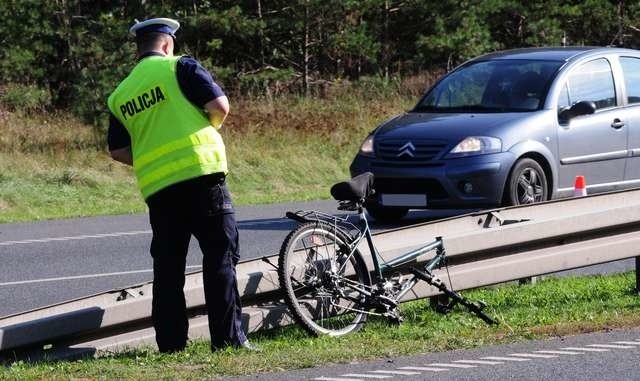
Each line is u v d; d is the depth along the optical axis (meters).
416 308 27.22
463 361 21.73
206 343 23.72
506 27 110.81
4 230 47.09
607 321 24.75
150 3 93.94
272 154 66.62
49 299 32.44
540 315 25.75
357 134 70.75
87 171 62.94
